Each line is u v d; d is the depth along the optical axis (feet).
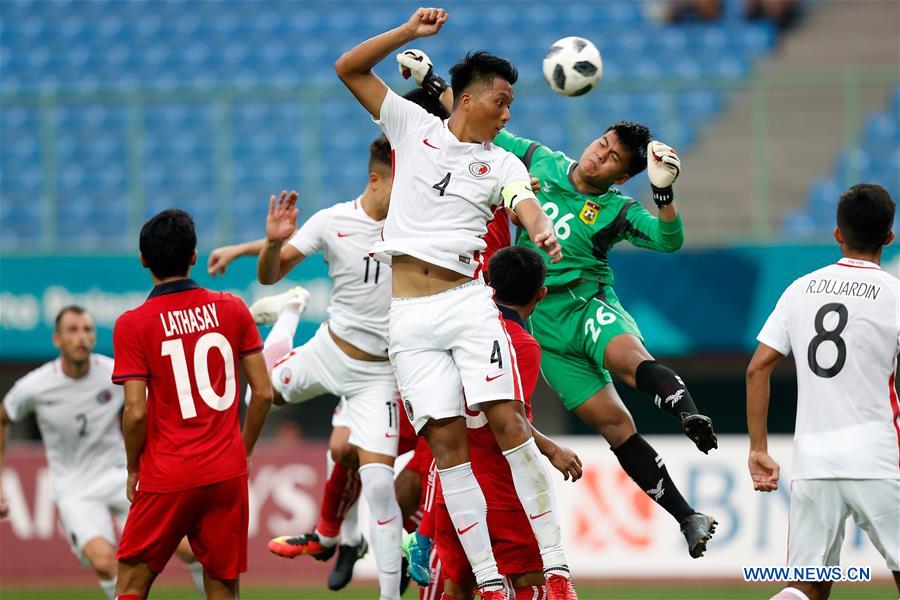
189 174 208.03
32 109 216.54
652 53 223.71
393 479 84.74
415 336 65.10
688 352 161.68
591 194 79.20
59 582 145.07
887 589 135.85
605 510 139.95
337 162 205.98
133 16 236.84
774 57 222.89
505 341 64.90
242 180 205.46
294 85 221.87
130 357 69.21
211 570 71.61
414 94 79.00
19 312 167.32
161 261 70.74
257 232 200.75
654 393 73.97
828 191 192.75
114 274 167.73
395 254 66.13
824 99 197.57
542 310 80.33
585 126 177.06
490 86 65.57
